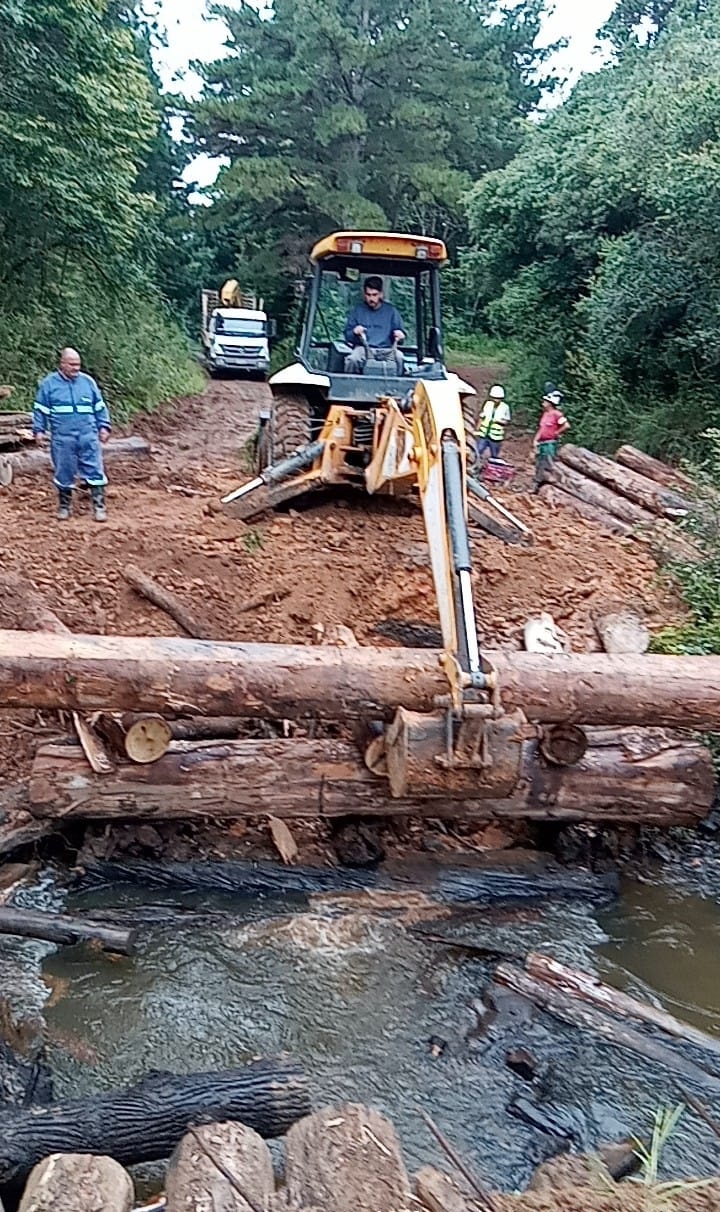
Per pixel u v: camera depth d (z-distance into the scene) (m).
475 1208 2.96
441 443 5.41
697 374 13.91
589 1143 3.69
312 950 4.78
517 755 4.84
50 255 17.91
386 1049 4.16
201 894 5.22
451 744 4.77
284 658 5.12
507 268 20.39
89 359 18.58
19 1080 3.82
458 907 5.20
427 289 9.98
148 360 21.12
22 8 14.62
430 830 5.73
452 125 33.84
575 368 17.25
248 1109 3.47
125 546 8.16
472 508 8.96
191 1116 3.42
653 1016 4.29
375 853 5.52
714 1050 4.16
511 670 5.20
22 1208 2.87
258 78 33.03
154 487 10.88
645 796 5.60
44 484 10.43
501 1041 4.20
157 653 5.05
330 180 32.53
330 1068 4.04
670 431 13.72
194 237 38.44
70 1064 3.98
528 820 5.74
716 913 5.31
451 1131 3.73
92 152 16.70
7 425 11.53
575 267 17.97
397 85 32.81
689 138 13.95
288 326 33.44
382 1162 3.04
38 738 6.04
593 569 8.59
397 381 9.36
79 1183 2.94
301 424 9.92
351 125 30.84
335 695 5.06
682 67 15.91
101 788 5.27
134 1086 3.62
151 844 5.45
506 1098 3.91
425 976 4.64
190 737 5.89
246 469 12.64
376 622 7.50
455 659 4.76
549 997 4.38
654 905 5.36
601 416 15.14
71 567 7.82
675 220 13.26
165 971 4.60
